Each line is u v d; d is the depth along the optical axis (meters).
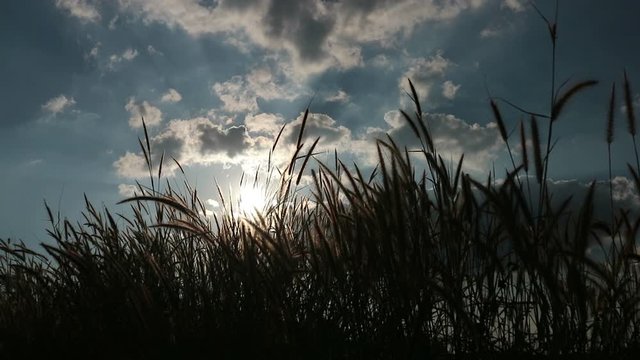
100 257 2.80
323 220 2.81
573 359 2.09
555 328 2.06
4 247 3.00
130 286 2.51
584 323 2.07
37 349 2.65
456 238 2.17
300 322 2.30
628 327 2.29
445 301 2.25
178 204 2.57
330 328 2.24
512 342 2.26
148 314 2.50
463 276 2.18
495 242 2.20
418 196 2.29
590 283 2.31
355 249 2.26
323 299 2.31
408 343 2.13
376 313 2.23
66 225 3.14
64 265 2.71
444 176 2.17
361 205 2.25
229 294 2.47
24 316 2.96
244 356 2.31
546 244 2.08
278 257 2.38
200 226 2.66
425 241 2.19
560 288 2.00
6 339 2.75
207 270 2.71
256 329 2.37
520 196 1.96
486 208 2.24
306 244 2.75
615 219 2.37
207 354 2.35
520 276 2.25
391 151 2.28
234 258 2.39
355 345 2.20
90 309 2.65
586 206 1.94
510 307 2.25
